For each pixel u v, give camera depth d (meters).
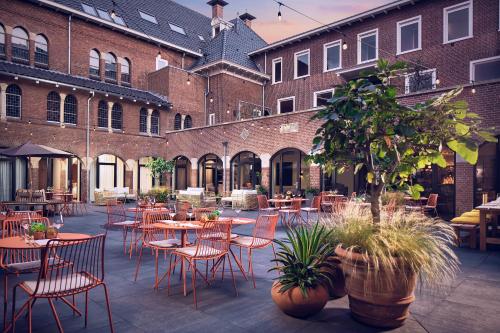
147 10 27.47
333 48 22.34
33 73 18.31
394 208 7.14
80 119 20.08
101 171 21.59
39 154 13.29
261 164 18.28
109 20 23.45
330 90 22.05
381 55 19.72
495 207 7.77
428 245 3.85
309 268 4.05
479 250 7.77
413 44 18.75
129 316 4.03
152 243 5.44
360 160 4.16
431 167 12.98
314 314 4.10
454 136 3.57
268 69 26.08
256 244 5.40
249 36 29.56
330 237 4.51
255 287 5.11
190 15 31.69
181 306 4.34
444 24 17.47
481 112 11.51
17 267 4.08
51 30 20.67
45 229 4.31
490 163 11.49
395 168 3.96
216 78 25.39
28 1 19.62
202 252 4.75
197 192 16.92
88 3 23.06
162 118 24.11
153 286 5.13
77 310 3.98
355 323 3.89
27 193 13.72
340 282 4.56
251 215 13.48
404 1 18.41
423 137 3.78
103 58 23.12
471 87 11.73
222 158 20.30
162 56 26.36
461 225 8.12
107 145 21.22
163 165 21.53
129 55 24.53
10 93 17.69
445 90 12.16
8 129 17.27
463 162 11.95
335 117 3.60
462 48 16.81
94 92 20.33
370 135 3.89
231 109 25.08
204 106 26.23
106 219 12.84
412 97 12.94
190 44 28.27
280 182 17.75
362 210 4.70
